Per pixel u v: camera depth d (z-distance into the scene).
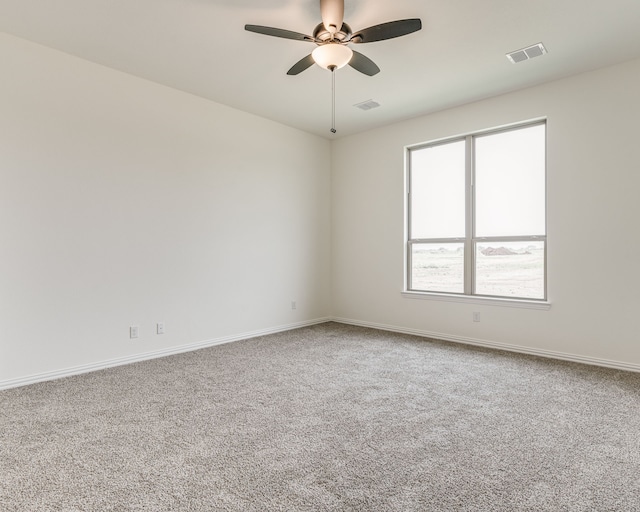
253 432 2.26
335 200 5.76
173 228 4.00
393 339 4.62
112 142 3.56
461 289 4.59
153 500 1.64
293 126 5.22
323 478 1.80
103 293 3.50
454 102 4.38
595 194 3.58
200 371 3.40
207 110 4.29
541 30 2.92
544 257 3.99
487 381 3.14
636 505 1.61
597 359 3.57
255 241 4.79
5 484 1.75
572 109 3.70
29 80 3.09
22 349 3.05
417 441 2.15
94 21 2.83
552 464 1.92
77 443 2.12
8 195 2.99
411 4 2.61
